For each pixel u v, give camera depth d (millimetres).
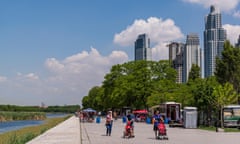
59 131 44094
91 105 193250
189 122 53219
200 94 57750
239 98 69312
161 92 90688
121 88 102938
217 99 53875
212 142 29359
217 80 73250
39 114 152875
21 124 99188
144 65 99125
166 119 64500
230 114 52844
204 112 59156
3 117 131125
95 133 42000
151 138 33969
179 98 78312
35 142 28344
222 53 73688
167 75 97438
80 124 68625
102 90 136750
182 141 30438
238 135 38188
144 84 96750
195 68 100500
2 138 41000
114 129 50719
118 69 118000
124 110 108625
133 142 29594
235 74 72625
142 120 83312
